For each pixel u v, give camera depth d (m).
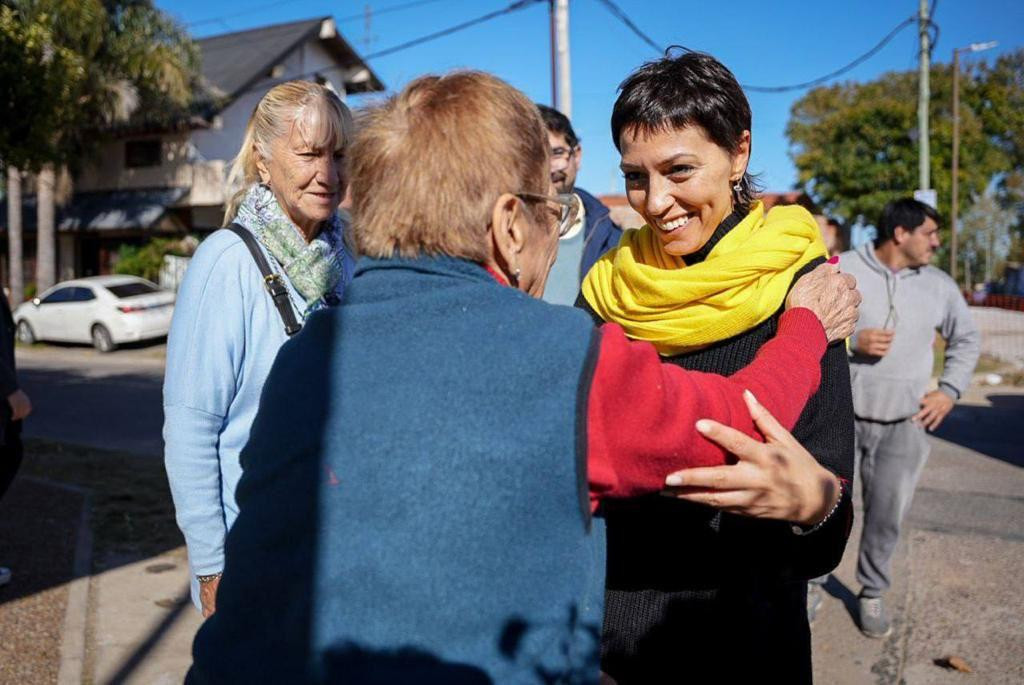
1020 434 8.93
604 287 1.93
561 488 1.13
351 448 1.13
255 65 23.98
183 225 23.69
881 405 3.81
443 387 1.14
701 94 1.68
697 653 1.68
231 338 2.10
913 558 4.79
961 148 27.44
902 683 3.42
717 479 1.25
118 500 6.00
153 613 4.09
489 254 1.28
